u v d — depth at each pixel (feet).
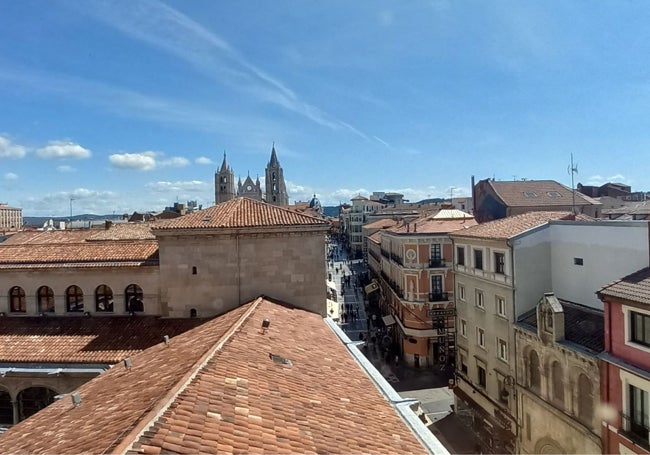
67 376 69.05
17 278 85.15
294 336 59.06
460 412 127.95
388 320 197.77
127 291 84.94
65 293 84.69
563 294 95.25
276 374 41.73
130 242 93.56
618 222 79.56
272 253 81.56
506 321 101.60
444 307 165.58
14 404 70.08
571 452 77.87
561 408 81.46
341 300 292.40
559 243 96.27
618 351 66.18
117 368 56.24
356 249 518.37
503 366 103.81
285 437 29.07
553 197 230.07
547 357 84.89
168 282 80.69
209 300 80.64
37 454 30.27
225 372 38.01
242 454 25.27
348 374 50.85
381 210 477.77
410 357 168.96
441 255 166.50
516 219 116.98
